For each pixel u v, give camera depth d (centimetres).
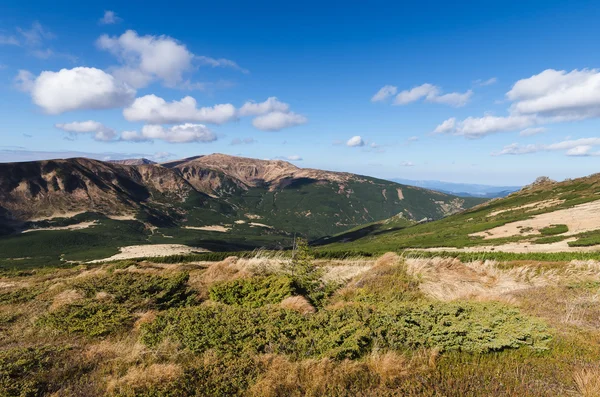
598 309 853
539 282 1195
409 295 1037
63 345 716
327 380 543
